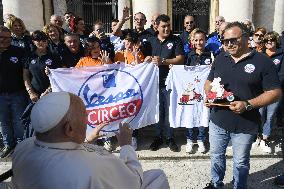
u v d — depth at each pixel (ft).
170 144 16.21
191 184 13.71
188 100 15.69
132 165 6.54
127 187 6.00
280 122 17.88
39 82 14.80
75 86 14.46
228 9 27.73
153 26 18.45
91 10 32.27
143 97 15.11
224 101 10.85
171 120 15.89
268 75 10.34
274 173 14.46
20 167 5.69
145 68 14.92
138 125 15.34
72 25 20.24
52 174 5.32
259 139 16.44
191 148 15.79
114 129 15.11
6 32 14.53
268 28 29.63
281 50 15.81
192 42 16.39
